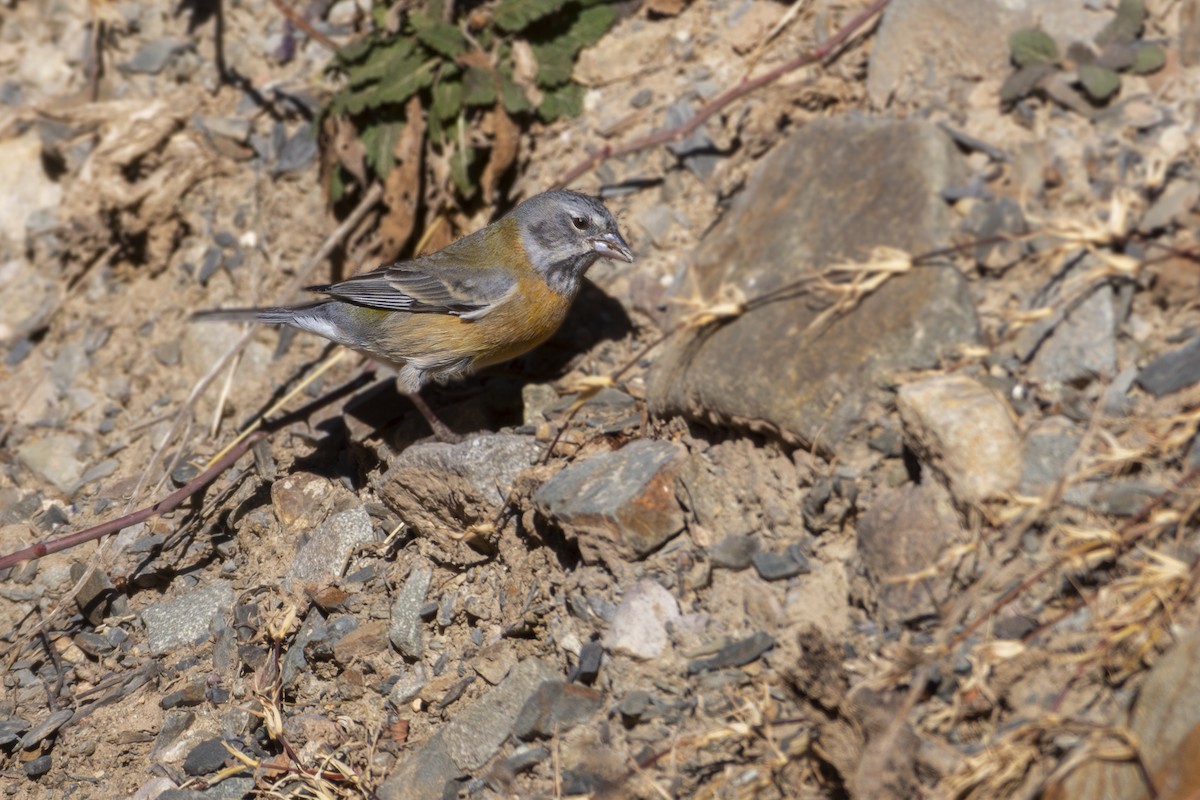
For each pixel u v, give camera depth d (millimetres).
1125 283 8523
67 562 11906
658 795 7742
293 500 11484
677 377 9891
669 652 8398
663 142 12109
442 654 9680
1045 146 9539
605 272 11930
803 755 7449
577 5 12961
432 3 12734
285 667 10172
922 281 8859
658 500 9023
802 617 8203
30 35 16016
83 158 14969
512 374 11938
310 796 9156
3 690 11062
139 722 10336
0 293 14648
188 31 15273
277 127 14289
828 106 11445
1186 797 6188
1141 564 7082
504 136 12523
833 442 8641
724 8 12797
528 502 9625
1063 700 7078
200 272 13953
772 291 9727
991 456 7777
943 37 10570
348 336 11688
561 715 8414
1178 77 9602
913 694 6895
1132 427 7855
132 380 13586
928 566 7820
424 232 13070
